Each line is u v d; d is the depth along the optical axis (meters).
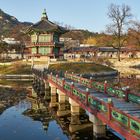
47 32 88.50
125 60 96.50
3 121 24.89
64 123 23.61
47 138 19.61
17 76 75.12
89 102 19.17
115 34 100.06
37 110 29.75
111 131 19.39
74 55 122.94
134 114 16.09
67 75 41.50
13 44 141.88
